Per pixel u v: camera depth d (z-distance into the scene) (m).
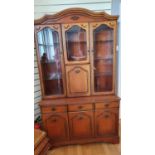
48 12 2.38
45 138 1.78
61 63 2.12
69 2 2.35
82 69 2.14
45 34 2.13
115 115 2.15
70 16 1.97
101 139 2.19
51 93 2.22
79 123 2.13
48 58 2.24
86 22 2.00
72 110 2.09
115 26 2.02
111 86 2.26
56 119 2.10
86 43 2.11
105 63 2.30
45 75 2.24
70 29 2.06
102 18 1.99
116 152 2.08
